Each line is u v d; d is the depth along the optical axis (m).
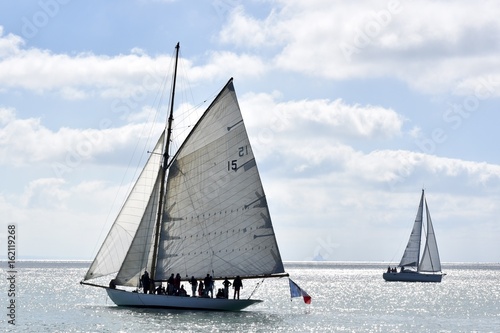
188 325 60.75
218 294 67.19
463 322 73.12
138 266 66.44
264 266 65.75
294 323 67.31
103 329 58.56
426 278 176.12
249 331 59.06
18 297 101.56
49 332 57.06
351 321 71.75
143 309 67.75
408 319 75.94
